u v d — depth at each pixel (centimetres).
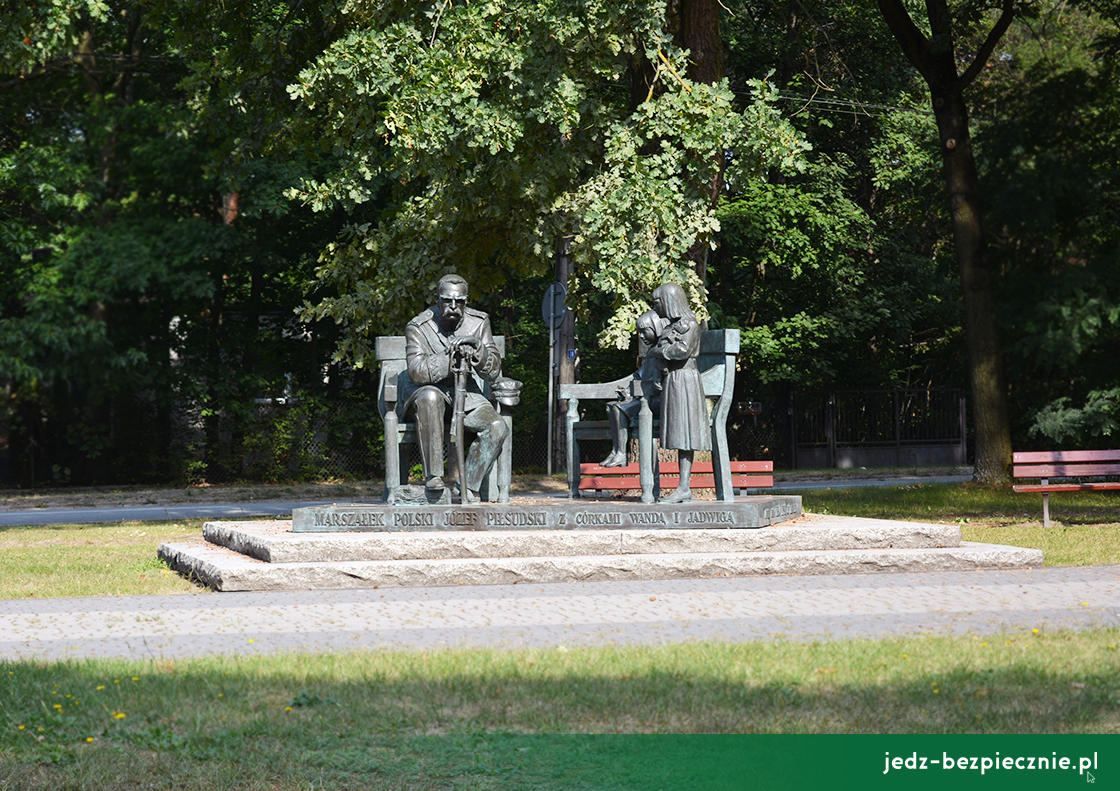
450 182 1667
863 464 3444
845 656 626
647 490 1120
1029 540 1234
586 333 3097
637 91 1697
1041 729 489
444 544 1000
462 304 1095
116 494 2198
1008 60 2950
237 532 1084
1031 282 2295
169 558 1146
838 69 3033
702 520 1062
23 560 1217
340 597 888
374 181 2152
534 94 1465
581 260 1541
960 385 3750
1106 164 2339
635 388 1245
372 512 1063
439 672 598
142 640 715
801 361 3272
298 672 603
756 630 721
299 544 975
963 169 2202
